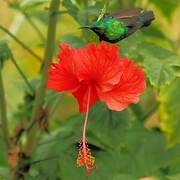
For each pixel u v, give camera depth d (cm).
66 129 334
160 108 329
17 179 327
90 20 316
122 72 299
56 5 319
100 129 323
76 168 325
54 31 321
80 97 303
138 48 315
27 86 328
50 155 333
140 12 303
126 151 338
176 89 327
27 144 328
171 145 333
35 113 326
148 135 340
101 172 325
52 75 301
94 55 299
